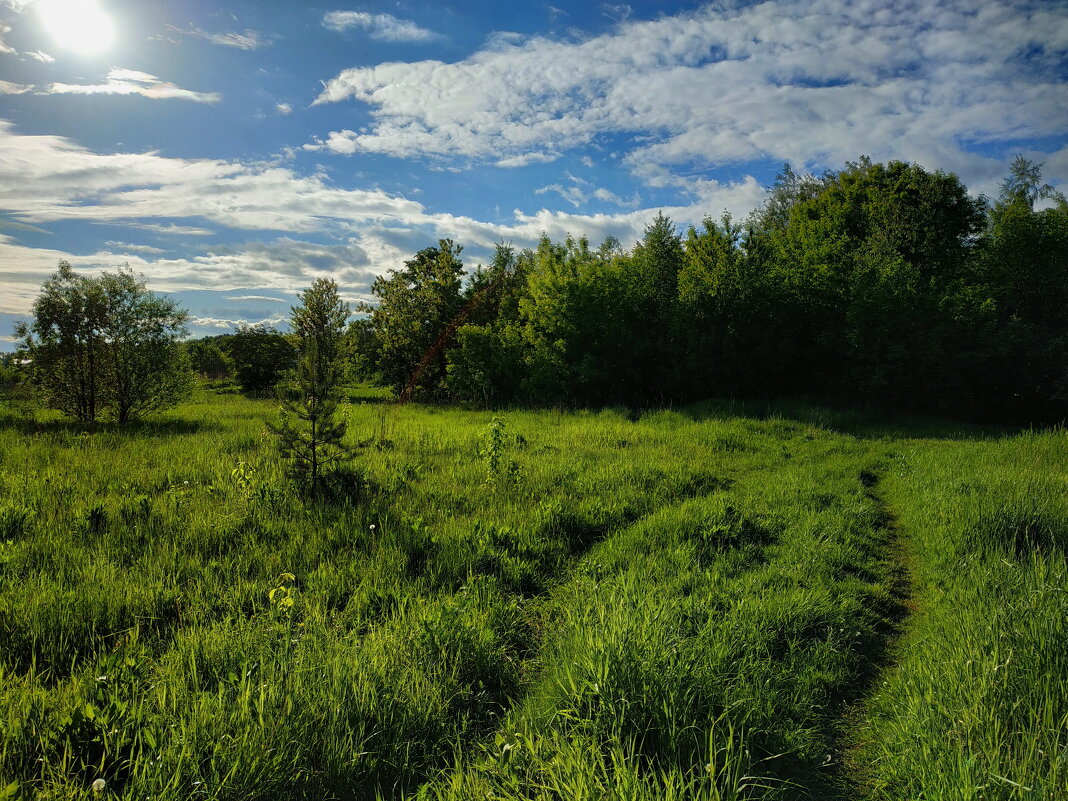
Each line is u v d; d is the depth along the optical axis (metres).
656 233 22.98
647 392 21.88
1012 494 6.98
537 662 4.22
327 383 8.11
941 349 17.83
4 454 9.77
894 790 2.92
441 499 7.82
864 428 15.89
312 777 2.92
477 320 27.70
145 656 3.88
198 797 2.63
